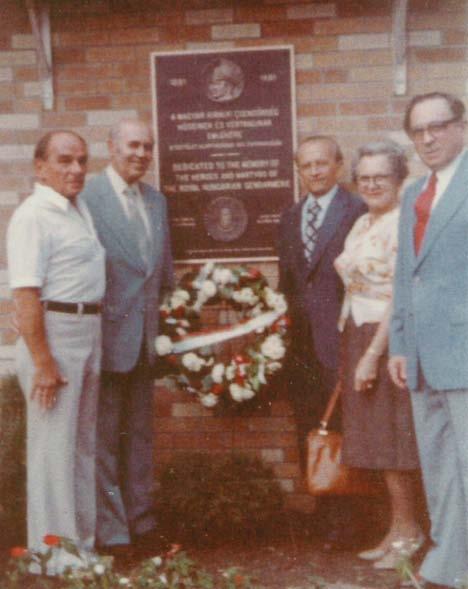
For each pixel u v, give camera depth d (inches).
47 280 179.8
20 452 200.8
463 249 161.0
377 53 215.5
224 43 217.3
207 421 220.5
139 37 218.5
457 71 214.4
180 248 219.6
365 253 183.6
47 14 218.2
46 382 178.2
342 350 189.2
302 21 216.2
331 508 197.9
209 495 203.8
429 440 167.5
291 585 180.1
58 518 181.6
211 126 217.9
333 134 216.8
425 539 195.6
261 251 218.4
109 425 195.6
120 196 195.0
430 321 163.2
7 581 175.3
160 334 203.8
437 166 163.6
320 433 191.8
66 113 220.5
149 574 159.8
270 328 203.3
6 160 221.9
